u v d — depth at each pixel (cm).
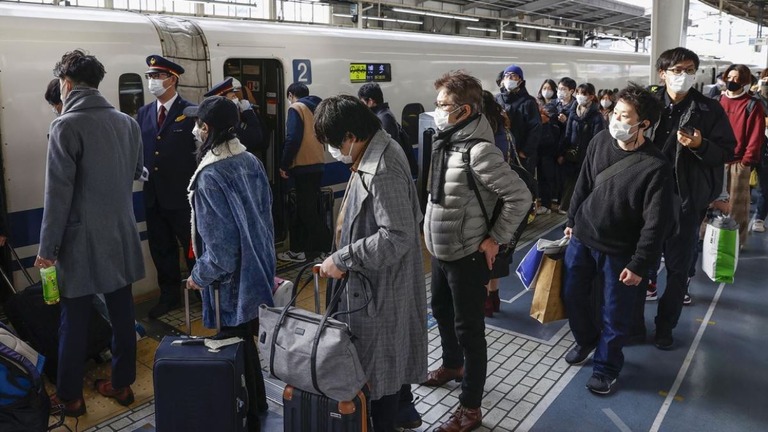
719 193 390
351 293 253
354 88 645
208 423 260
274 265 308
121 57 461
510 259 385
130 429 321
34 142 418
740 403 348
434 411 338
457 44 788
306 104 549
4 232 388
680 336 432
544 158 782
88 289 312
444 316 349
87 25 444
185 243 456
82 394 331
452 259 296
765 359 399
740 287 529
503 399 352
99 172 308
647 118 319
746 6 1889
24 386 267
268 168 616
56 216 294
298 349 237
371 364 254
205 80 511
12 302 362
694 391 360
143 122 447
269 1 1415
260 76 603
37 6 445
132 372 341
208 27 521
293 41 582
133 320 339
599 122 711
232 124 279
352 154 248
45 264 296
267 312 253
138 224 477
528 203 278
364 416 239
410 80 713
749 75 513
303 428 246
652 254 320
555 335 438
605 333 356
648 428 324
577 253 366
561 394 358
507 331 444
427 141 641
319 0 1458
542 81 955
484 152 277
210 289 288
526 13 2142
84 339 324
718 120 369
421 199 660
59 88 364
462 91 279
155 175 441
